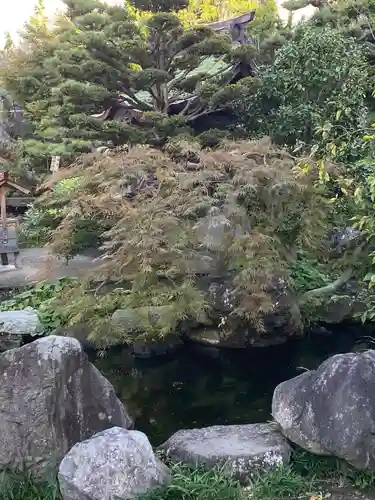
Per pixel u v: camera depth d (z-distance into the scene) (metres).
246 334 6.37
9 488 3.40
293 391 3.74
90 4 8.94
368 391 3.46
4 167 12.32
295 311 6.45
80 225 5.92
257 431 3.92
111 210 5.36
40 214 9.89
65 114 9.00
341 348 6.55
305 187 5.56
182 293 5.38
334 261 6.67
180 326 6.52
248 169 5.55
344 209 6.02
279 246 6.03
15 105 15.71
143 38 9.01
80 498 3.07
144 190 5.74
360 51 9.16
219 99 8.68
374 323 7.03
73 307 5.82
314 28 10.23
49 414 3.46
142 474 3.15
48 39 12.64
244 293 5.77
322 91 8.99
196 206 5.18
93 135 8.70
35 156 12.26
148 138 8.72
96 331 5.66
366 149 5.18
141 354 6.23
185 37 8.70
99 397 3.70
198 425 4.77
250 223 5.77
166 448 3.86
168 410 5.10
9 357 3.59
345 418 3.41
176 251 5.05
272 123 9.34
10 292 7.80
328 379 3.59
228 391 5.53
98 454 3.16
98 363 6.08
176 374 5.98
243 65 9.66
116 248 5.78
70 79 8.99
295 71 8.91
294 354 6.44
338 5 11.93
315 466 3.59
